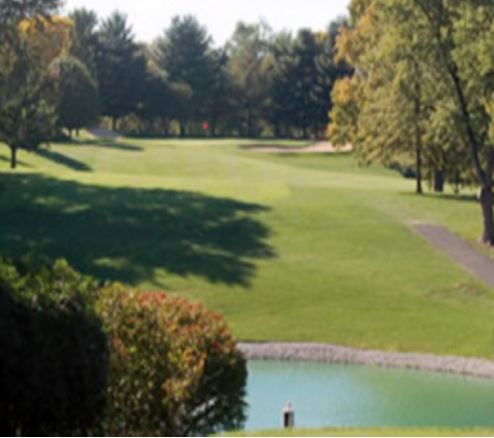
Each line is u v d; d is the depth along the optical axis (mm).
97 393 13086
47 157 83250
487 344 36219
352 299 42156
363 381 31672
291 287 43438
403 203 60719
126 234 50531
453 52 46812
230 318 39469
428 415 27203
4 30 58531
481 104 48219
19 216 53094
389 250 49656
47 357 12289
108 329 17328
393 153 63500
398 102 60906
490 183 51375
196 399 18766
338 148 85812
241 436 14992
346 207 58219
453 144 56156
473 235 53188
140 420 17844
